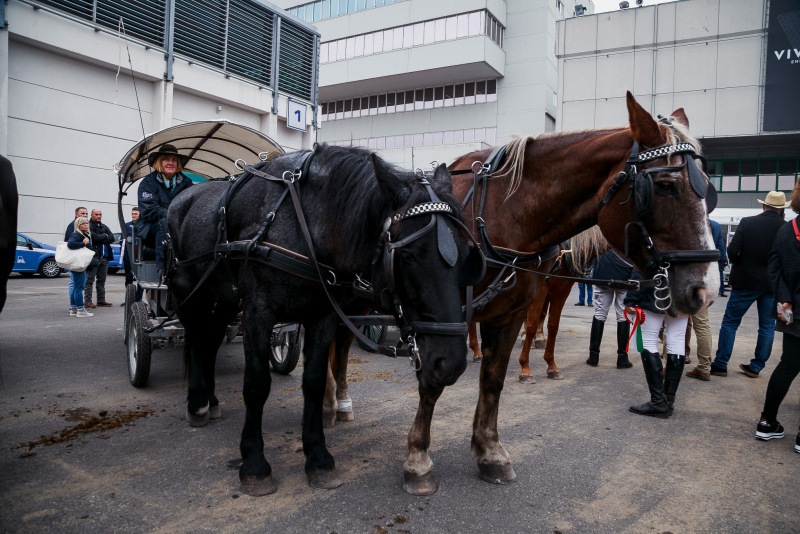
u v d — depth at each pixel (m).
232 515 2.67
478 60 30.41
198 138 5.71
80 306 9.16
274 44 19.53
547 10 31.77
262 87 19.28
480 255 2.46
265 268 2.91
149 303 5.47
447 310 2.27
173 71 16.77
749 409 4.79
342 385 4.25
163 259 4.49
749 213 20.16
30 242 15.55
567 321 10.62
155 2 16.36
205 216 3.66
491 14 31.08
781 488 3.16
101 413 4.16
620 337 6.30
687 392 5.35
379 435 3.90
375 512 2.73
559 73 27.36
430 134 35.19
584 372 6.14
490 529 2.61
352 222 2.66
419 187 2.47
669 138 2.56
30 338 7.06
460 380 5.57
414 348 2.35
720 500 2.99
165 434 3.79
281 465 3.31
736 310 5.95
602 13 26.33
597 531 2.62
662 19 25.39
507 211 3.08
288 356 5.41
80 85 15.71
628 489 3.11
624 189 2.64
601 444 3.83
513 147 3.12
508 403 4.84
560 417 4.43
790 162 26.97
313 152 3.13
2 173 3.32
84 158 16.03
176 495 2.87
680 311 2.50
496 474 3.12
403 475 3.18
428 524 2.63
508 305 3.06
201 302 3.92
